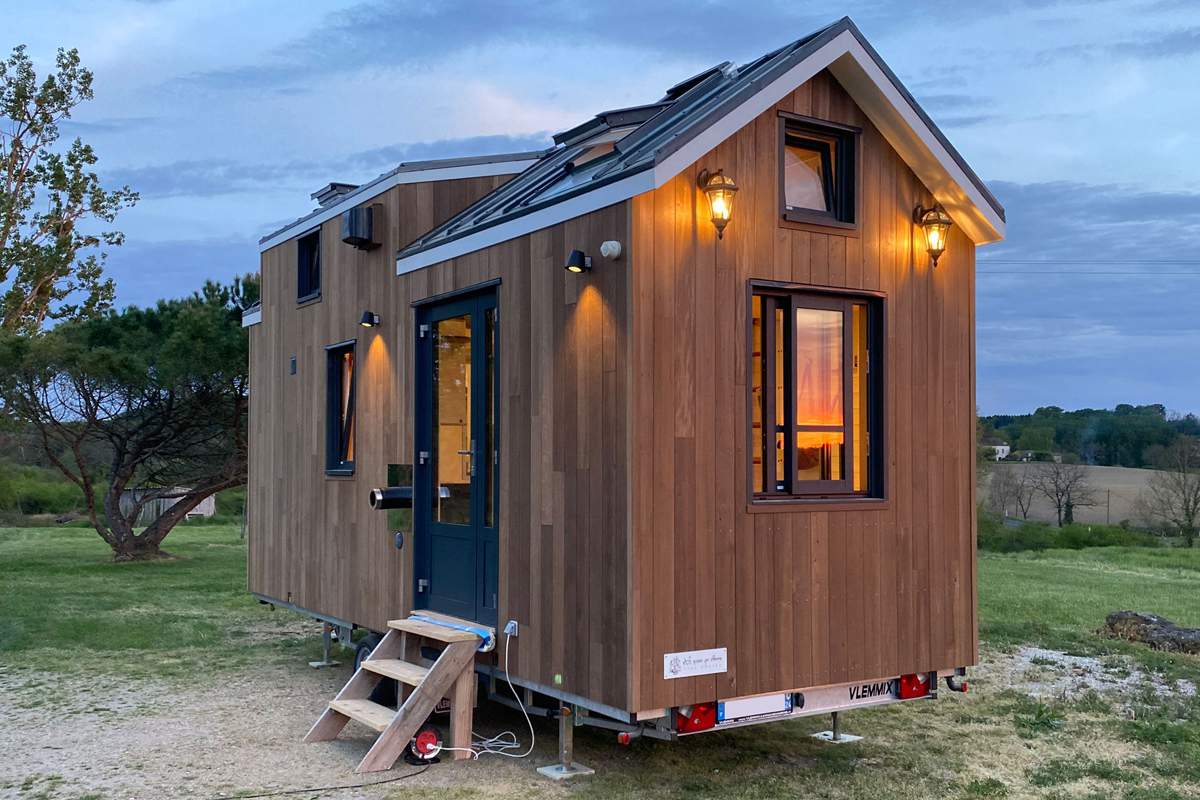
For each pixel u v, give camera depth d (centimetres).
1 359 1620
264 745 605
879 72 557
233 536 2503
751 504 520
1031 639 1000
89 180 2281
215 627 1086
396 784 523
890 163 591
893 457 577
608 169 557
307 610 880
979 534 2719
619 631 487
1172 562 2202
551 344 552
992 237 612
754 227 532
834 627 547
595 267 515
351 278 813
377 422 762
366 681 630
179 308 1855
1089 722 676
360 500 787
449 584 666
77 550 2055
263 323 1008
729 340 519
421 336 706
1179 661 895
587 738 629
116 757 579
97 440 1833
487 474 626
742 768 564
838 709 555
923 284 600
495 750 592
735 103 509
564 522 536
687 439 501
